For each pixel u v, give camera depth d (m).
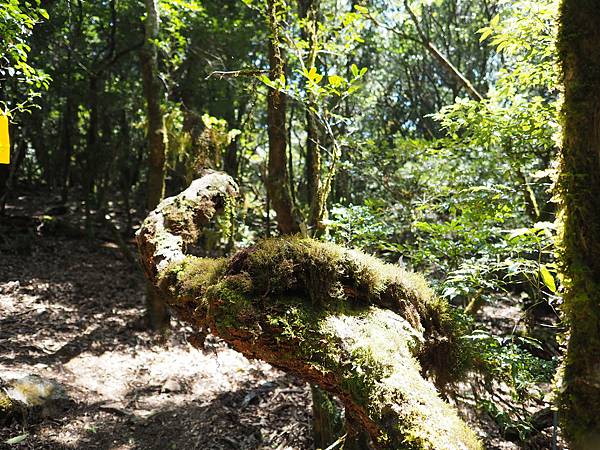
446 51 13.56
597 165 1.35
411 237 4.79
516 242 2.80
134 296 8.55
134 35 11.41
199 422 4.81
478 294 3.38
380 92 15.80
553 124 3.36
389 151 5.64
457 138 4.21
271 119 3.82
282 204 3.82
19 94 8.18
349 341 1.49
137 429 4.68
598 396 1.36
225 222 6.99
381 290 1.70
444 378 1.98
